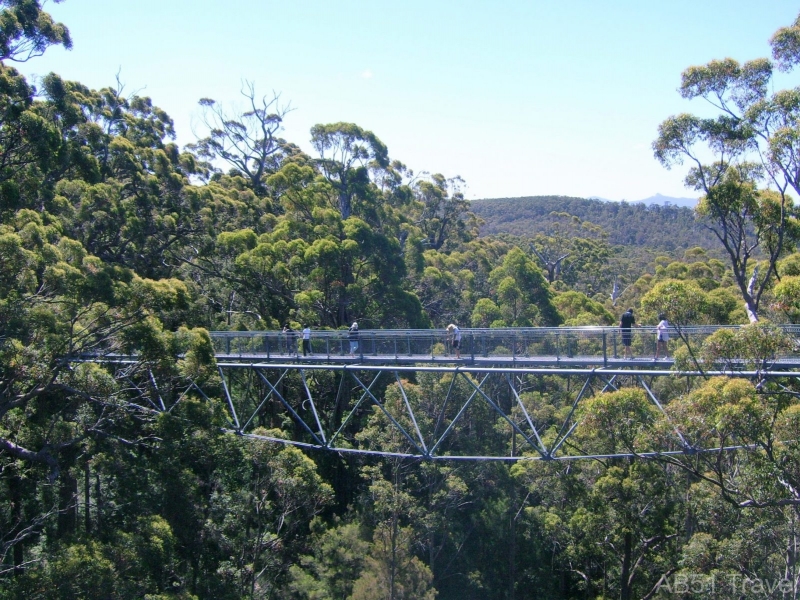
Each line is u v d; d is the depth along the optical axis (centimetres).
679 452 1540
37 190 2575
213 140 5678
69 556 1523
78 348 1783
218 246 3662
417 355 2103
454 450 2989
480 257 5366
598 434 1639
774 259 2288
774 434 1397
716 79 2145
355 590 2355
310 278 3438
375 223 4338
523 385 3428
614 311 4941
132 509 1886
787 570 1805
